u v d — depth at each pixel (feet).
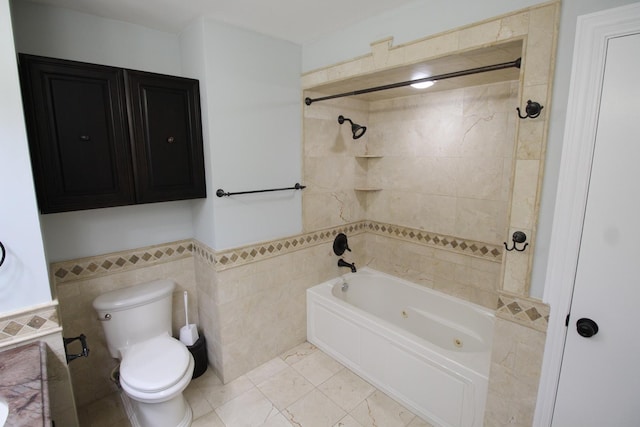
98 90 5.36
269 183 7.45
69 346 6.33
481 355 5.82
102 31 6.01
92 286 6.45
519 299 4.70
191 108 6.36
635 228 3.77
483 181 7.27
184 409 6.24
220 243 6.80
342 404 6.69
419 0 5.41
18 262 4.34
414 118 8.39
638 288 3.84
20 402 3.42
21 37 5.26
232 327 7.23
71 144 5.21
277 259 7.82
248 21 6.29
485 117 7.06
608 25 3.63
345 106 8.75
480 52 4.99
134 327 6.41
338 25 6.52
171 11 5.81
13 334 4.40
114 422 6.25
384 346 6.81
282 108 7.46
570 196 4.10
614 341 4.06
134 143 5.79
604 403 4.25
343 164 9.01
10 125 4.10
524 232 4.54
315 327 8.55
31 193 4.33
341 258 9.36
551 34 4.02
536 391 4.75
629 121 3.66
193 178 6.56
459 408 5.69
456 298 8.11
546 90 4.13
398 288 9.10
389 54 5.95
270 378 7.45
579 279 4.19
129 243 6.85
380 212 9.56
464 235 7.78
